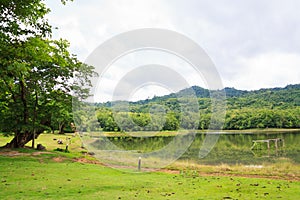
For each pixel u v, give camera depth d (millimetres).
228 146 22969
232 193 7652
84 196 7051
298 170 11938
